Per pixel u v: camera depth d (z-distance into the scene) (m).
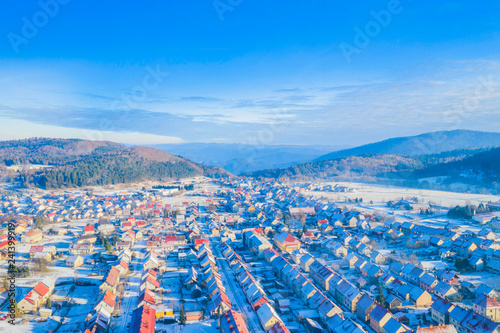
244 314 137.38
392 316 121.56
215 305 139.12
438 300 134.00
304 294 150.38
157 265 192.38
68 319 134.38
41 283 152.62
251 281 161.88
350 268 191.00
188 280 168.00
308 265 187.25
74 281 172.50
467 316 120.56
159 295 157.38
